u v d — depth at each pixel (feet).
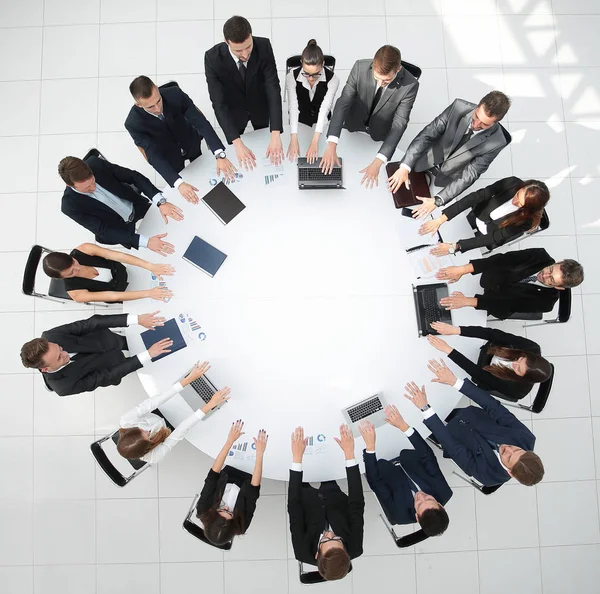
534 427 11.97
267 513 11.55
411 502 8.77
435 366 9.25
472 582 11.59
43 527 11.45
